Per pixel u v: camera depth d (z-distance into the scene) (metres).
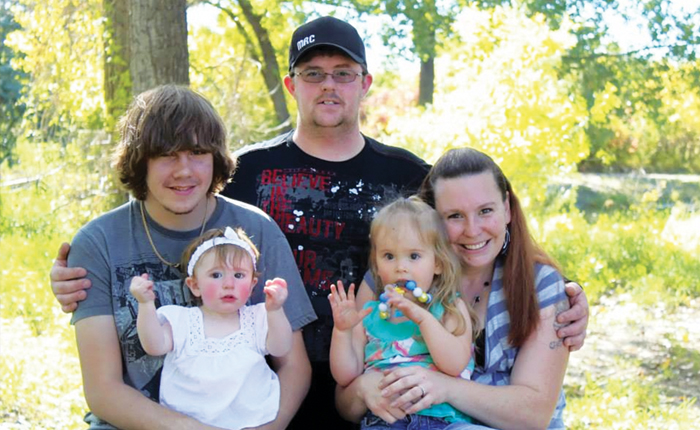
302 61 3.79
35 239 12.01
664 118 17.09
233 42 17.92
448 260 3.29
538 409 3.21
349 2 16.55
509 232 3.37
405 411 3.10
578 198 18.20
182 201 3.10
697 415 6.51
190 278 3.12
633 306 9.61
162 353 3.05
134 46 6.77
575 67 15.50
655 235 12.77
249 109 12.54
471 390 3.15
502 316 3.34
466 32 9.99
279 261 3.38
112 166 3.23
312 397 3.76
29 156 15.52
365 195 3.87
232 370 3.05
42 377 6.78
